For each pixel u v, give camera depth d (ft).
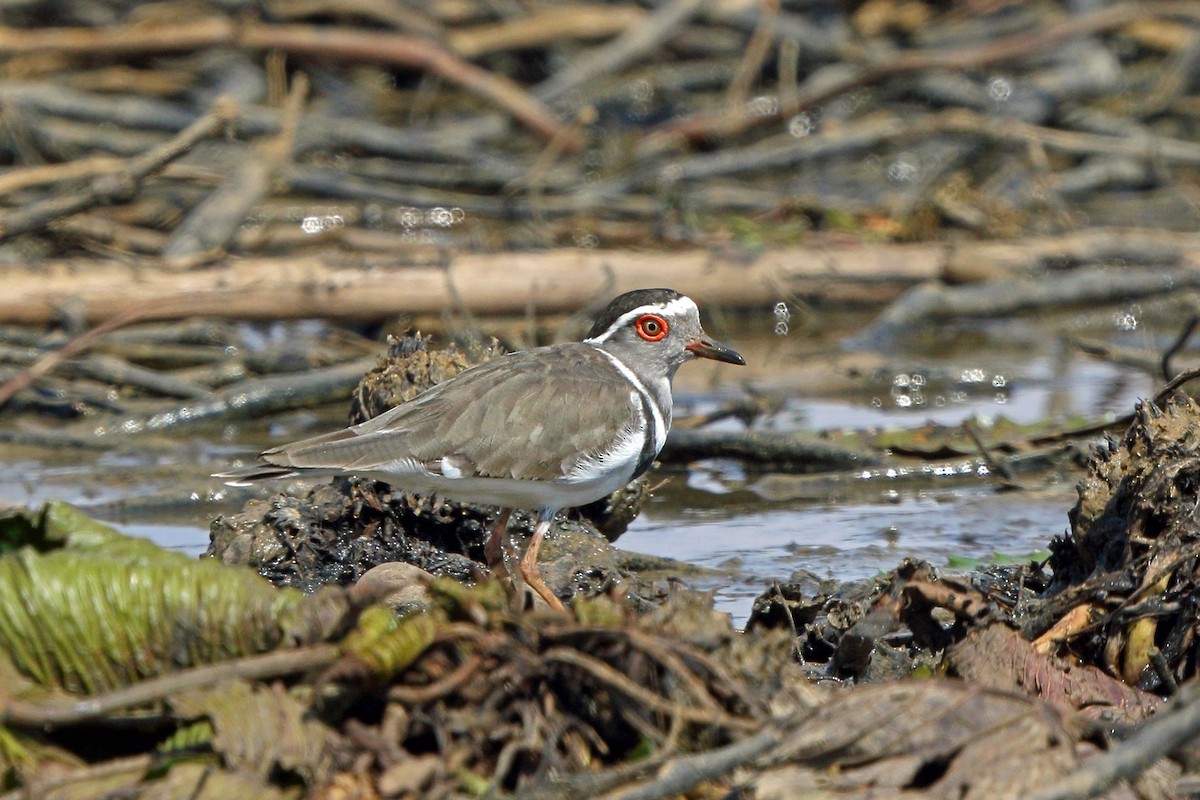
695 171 69.82
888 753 21.31
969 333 60.08
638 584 33.14
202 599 22.81
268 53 74.38
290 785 20.77
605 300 56.13
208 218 57.36
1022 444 43.98
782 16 79.05
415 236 64.85
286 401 49.62
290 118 62.49
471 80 72.69
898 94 77.92
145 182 54.08
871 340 58.03
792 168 74.49
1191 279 61.52
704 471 45.09
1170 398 31.37
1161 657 26.07
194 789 19.97
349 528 34.04
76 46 69.87
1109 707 25.09
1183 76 76.64
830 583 32.50
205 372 52.03
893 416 49.65
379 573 29.40
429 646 21.91
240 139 68.23
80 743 21.70
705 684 22.13
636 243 64.44
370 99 77.77
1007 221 66.39
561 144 67.21
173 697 21.02
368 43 72.38
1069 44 78.18
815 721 21.43
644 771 20.53
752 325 60.54
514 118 74.38
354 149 70.79
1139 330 59.82
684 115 77.20
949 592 27.40
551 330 56.24
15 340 51.19
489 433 31.07
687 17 76.48
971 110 75.56
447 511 34.53
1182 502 27.68
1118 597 27.53
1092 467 29.94
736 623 31.35
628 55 75.41
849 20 81.35
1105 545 28.91
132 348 53.06
